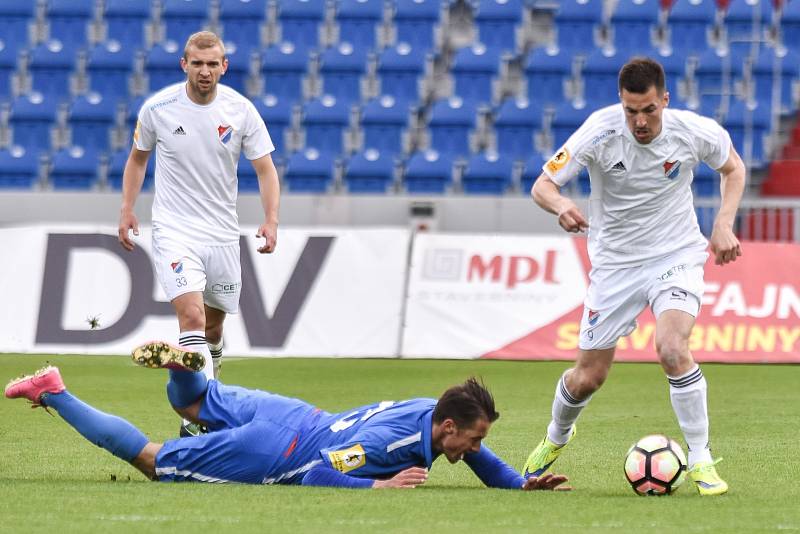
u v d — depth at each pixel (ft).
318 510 64.49
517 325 178.40
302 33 265.13
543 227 202.90
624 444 100.17
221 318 104.53
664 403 130.21
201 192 98.73
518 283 179.52
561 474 83.61
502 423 113.09
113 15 266.57
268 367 168.04
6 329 179.83
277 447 71.92
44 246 181.57
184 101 97.66
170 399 74.64
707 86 249.75
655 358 176.55
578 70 254.06
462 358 178.29
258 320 179.63
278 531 59.26
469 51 255.09
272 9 270.05
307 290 180.24
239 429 72.38
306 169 231.50
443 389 143.13
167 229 98.27
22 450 92.63
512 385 146.72
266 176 100.78
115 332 178.19
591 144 76.07
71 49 259.39
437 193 230.48
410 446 70.79
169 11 265.34
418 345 178.81
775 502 70.44
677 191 77.15
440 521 62.34
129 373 157.79
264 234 99.96
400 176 236.63
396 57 255.70
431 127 242.99
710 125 76.89
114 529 59.41
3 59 260.42
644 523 62.64
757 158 238.68
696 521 63.41
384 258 180.75
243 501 66.95
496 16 263.70
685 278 76.18
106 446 73.51
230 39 264.93
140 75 256.93
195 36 97.40
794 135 243.60
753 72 249.96
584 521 63.00
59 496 68.80
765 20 260.21
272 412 73.31
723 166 78.02
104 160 241.14
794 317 176.76
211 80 96.53
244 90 255.91
